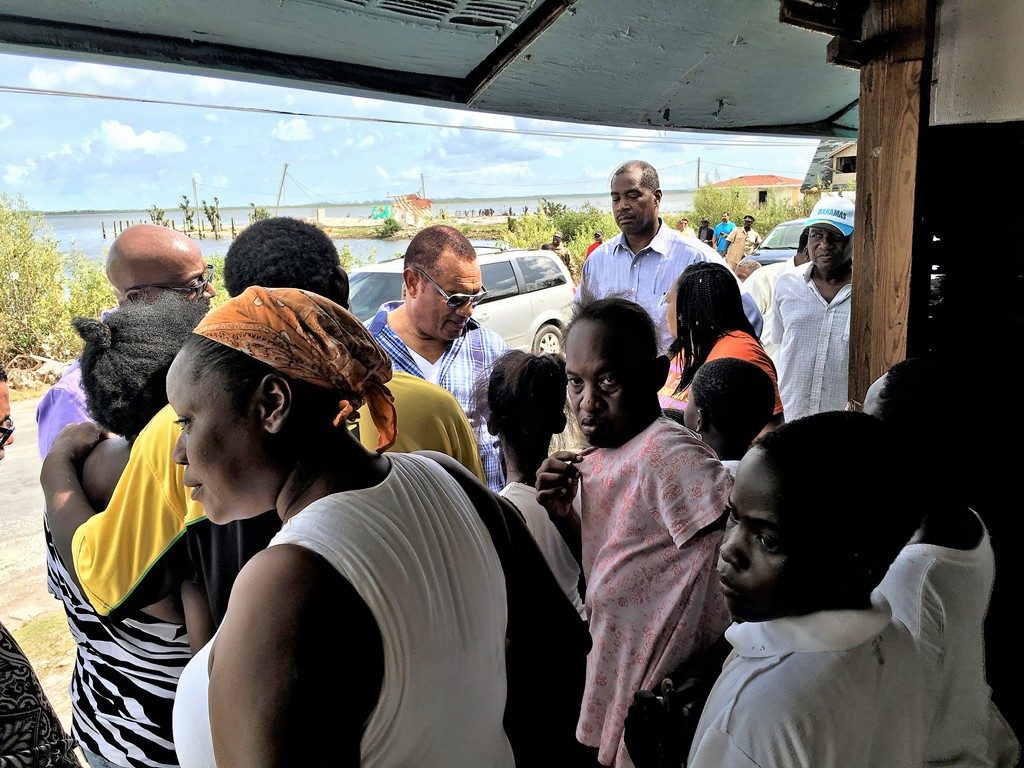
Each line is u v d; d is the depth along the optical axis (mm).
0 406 1661
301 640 784
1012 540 2506
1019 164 2482
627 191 3727
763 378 1989
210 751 867
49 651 3459
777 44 3160
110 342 1377
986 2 2582
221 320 911
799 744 850
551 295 8828
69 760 1377
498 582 1054
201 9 2193
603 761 1555
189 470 949
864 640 888
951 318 2660
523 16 2584
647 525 1491
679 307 2605
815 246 3438
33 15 2137
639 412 1560
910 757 995
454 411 1847
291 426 915
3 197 10523
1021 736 1962
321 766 786
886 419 1273
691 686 1277
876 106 2523
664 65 3248
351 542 848
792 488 864
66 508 1353
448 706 918
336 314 979
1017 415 2574
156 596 1267
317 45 2592
